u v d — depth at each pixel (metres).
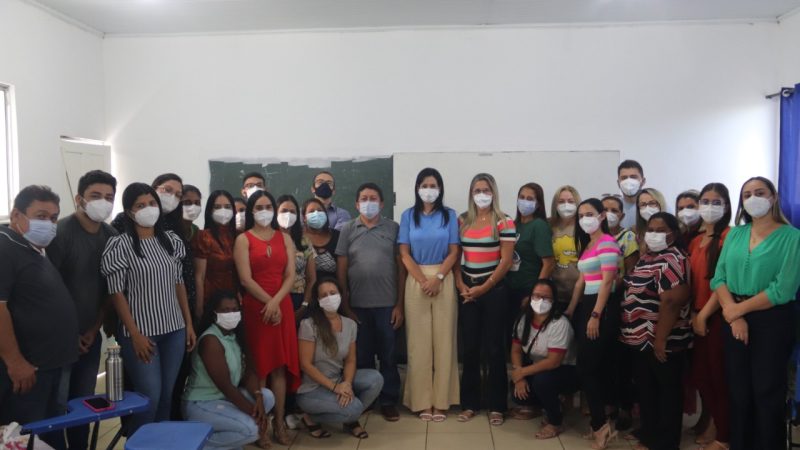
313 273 3.59
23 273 2.30
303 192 4.64
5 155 3.75
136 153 4.74
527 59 4.51
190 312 3.02
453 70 4.55
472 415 3.67
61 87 4.21
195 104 4.70
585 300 3.26
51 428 2.10
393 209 4.59
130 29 4.59
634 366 3.13
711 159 4.45
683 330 2.99
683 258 2.96
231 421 2.81
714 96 4.43
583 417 3.70
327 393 3.30
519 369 3.47
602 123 4.50
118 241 2.60
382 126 4.60
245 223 3.37
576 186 4.50
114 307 2.75
